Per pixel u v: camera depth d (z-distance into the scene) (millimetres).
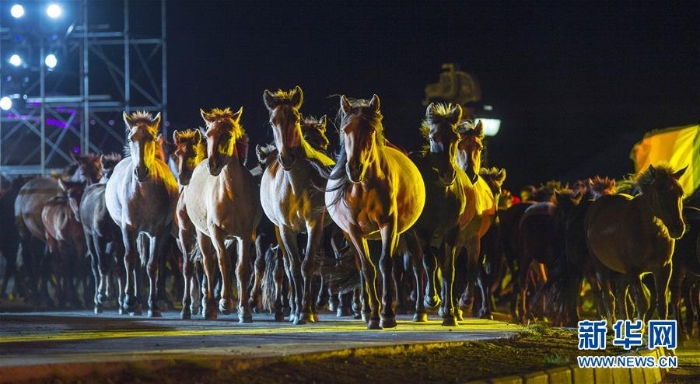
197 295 19469
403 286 19469
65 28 34594
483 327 14469
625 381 11219
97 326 13867
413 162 15297
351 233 13391
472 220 16938
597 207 15172
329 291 17125
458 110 14812
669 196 13797
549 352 11688
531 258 21531
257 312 19391
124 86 39969
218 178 15500
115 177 18062
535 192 27281
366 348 9820
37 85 37750
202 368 8227
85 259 23984
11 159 38562
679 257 16578
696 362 14188
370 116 12930
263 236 17828
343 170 13266
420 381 8875
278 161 14672
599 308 17828
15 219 26047
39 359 8055
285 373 8539
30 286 26391
